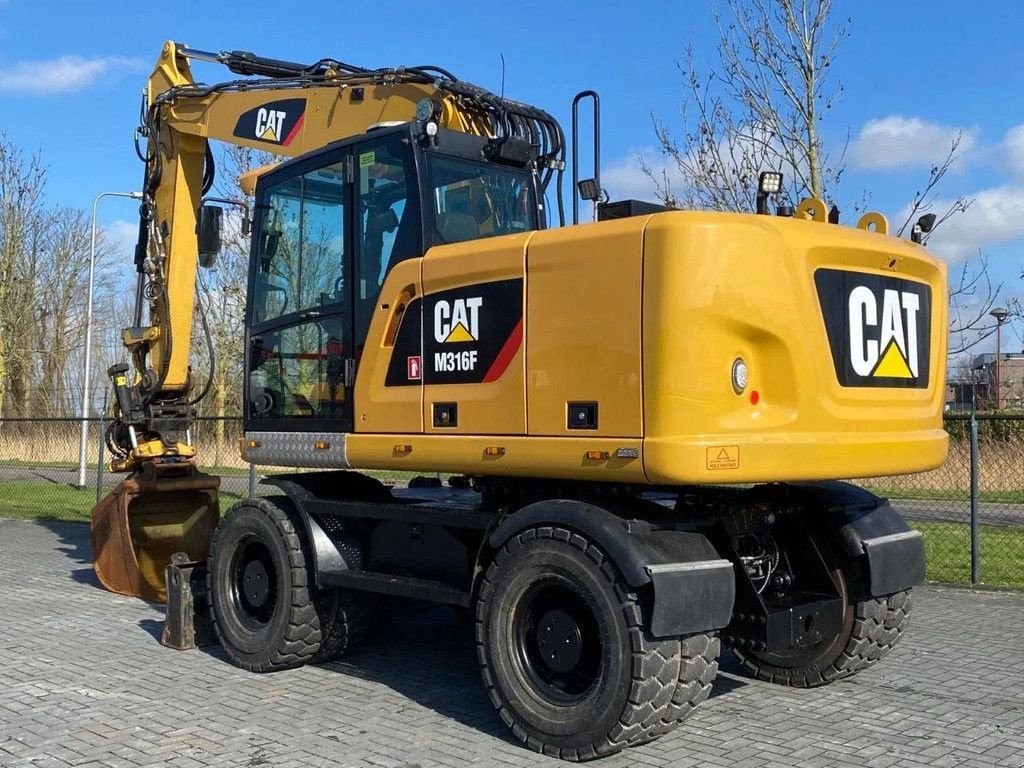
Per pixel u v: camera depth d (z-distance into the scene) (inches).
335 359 237.0
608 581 175.8
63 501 706.8
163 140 339.9
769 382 183.3
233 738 195.8
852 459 190.7
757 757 182.2
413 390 216.1
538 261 193.6
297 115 293.4
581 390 185.6
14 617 311.7
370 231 230.8
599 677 178.1
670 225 175.5
